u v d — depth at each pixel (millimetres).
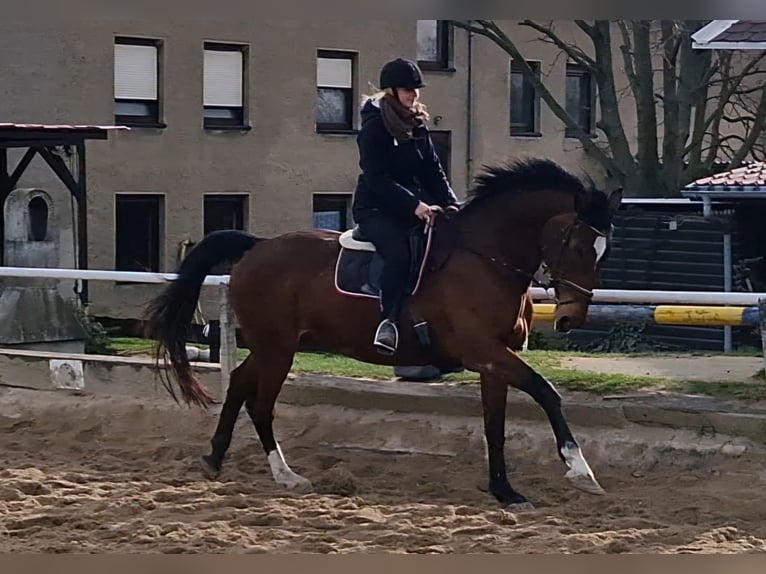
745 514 6117
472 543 5477
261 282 7004
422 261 6453
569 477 6188
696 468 6922
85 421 8711
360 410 8016
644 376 8203
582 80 26547
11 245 13766
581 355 9938
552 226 6250
